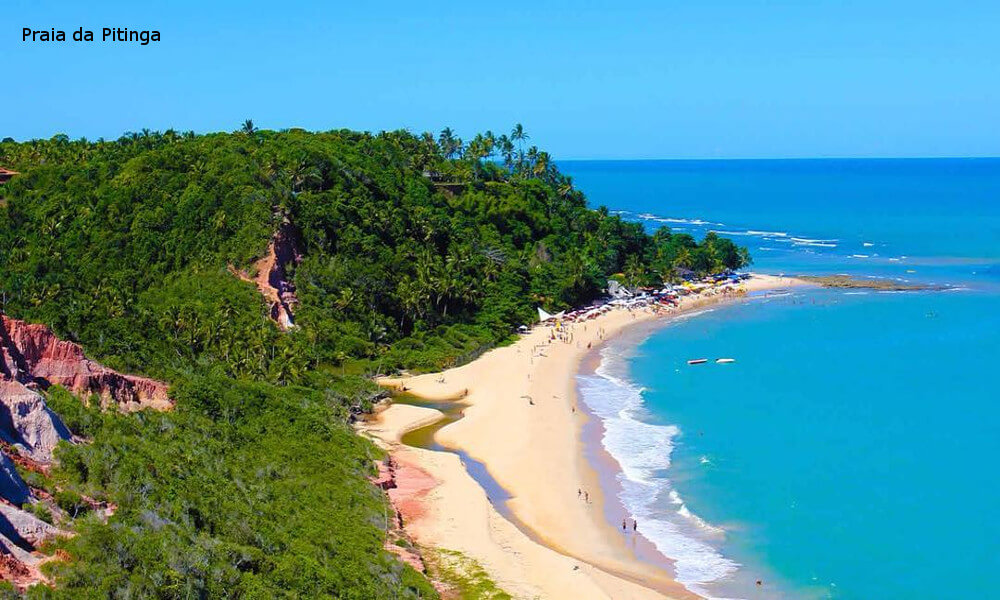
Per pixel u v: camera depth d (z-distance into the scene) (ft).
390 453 297.33
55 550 156.87
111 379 247.50
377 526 226.79
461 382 392.47
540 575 213.25
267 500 213.66
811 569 220.64
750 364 424.05
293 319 405.80
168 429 233.76
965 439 310.04
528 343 466.29
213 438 243.81
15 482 168.55
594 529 244.42
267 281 407.85
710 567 222.89
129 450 206.90
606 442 313.12
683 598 207.41
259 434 263.70
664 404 359.25
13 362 219.61
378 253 460.96
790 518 248.73
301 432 274.98
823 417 338.34
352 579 181.57
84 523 167.63
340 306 420.36
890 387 378.32
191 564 161.68
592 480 278.87
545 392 377.71
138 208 452.76
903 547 231.30
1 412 189.67
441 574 211.41
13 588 136.56
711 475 281.33
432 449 307.78
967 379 388.57
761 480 276.00
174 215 444.96
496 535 236.22
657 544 235.61
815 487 270.67
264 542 185.57
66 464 188.44
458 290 471.21
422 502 255.70
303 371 348.38
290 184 469.57
